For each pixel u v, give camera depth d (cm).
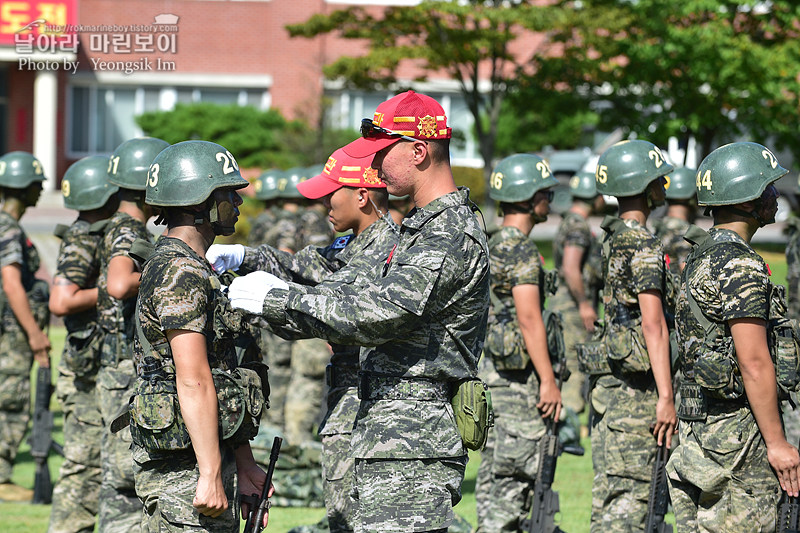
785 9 2806
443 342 502
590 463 1141
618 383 717
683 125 2970
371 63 2942
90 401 788
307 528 845
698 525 596
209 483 491
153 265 503
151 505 515
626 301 701
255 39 4566
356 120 4525
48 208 4012
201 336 495
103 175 801
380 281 486
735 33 2859
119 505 694
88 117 4519
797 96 2902
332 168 671
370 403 505
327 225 1194
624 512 709
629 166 718
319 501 973
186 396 491
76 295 766
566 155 4194
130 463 689
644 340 694
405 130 511
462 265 493
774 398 552
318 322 478
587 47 2891
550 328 809
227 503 502
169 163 516
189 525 503
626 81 2922
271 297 485
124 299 690
